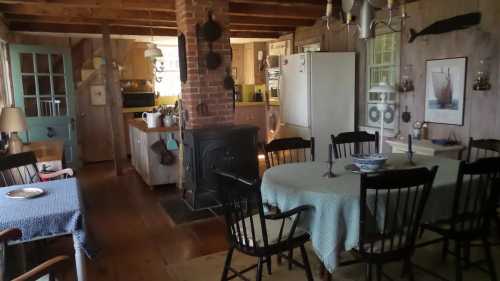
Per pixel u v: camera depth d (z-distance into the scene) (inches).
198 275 107.8
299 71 207.5
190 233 138.3
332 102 206.4
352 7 103.7
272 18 239.3
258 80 315.9
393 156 122.1
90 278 108.3
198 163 158.6
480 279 101.2
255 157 167.6
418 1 167.5
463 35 148.5
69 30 233.6
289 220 95.2
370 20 104.6
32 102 224.7
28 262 116.3
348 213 83.5
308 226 88.0
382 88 146.1
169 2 181.0
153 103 294.8
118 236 137.3
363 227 81.0
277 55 263.6
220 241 130.6
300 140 131.6
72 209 83.7
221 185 88.6
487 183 89.7
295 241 88.4
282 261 113.7
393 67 184.9
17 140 145.3
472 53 145.5
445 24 151.6
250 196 82.1
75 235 84.0
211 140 158.7
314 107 203.3
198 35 162.1
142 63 292.5
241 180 82.0
